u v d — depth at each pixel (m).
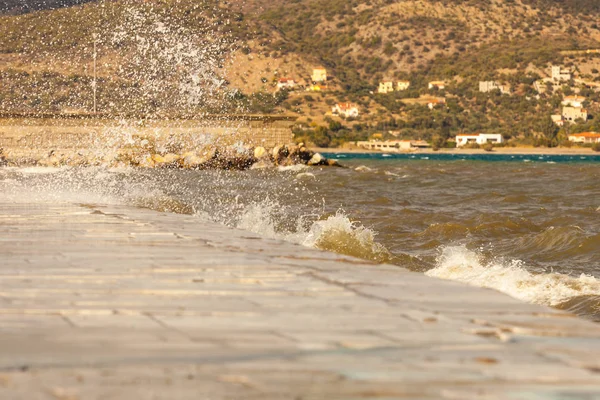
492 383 12.53
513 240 59.41
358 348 14.73
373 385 12.28
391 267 25.78
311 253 29.52
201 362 13.56
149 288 21.56
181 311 18.27
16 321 16.98
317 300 19.86
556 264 50.41
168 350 14.38
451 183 150.00
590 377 12.96
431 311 18.42
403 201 98.56
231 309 18.56
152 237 34.72
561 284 37.56
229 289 21.47
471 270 41.44
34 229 37.56
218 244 32.31
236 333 15.90
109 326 16.52
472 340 15.50
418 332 16.16
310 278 23.47
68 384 12.09
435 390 12.09
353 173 182.50
